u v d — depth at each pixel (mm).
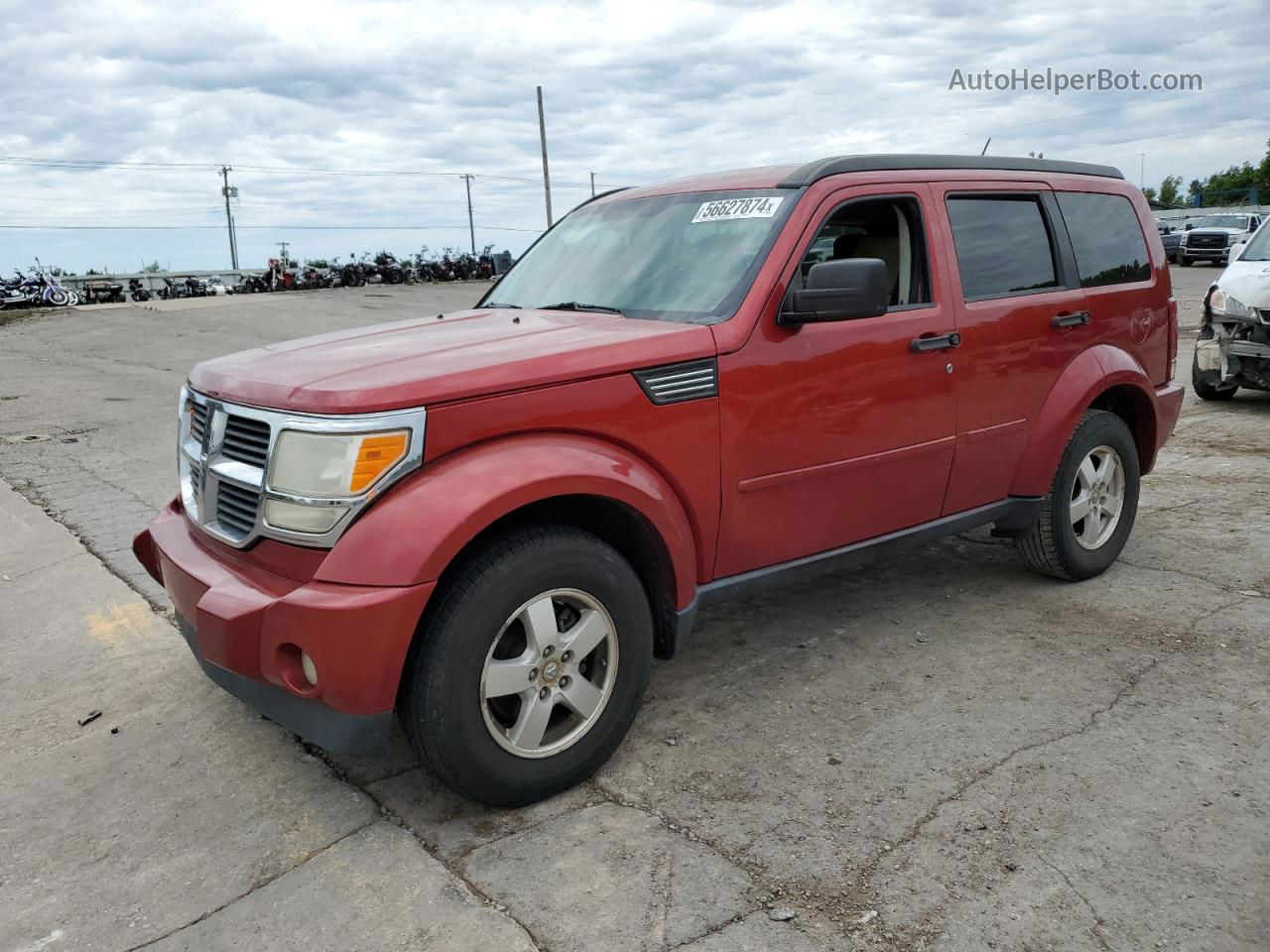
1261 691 3500
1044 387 4266
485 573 2686
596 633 2951
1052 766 3037
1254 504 5902
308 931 2391
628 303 3607
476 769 2742
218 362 3314
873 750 3178
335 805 2957
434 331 3482
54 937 2412
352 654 2529
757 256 3400
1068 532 4453
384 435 2588
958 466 3992
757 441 3301
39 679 3910
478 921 2396
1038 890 2455
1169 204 98312
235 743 3357
